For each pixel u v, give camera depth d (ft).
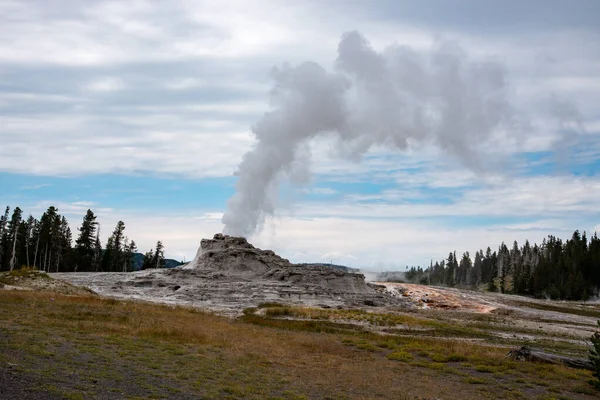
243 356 108.37
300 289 276.82
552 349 164.86
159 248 515.09
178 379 81.30
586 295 485.56
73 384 68.39
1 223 432.25
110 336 108.47
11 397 58.49
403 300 317.01
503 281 604.49
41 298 152.66
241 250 315.58
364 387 93.15
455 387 99.86
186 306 217.97
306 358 116.67
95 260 454.81
